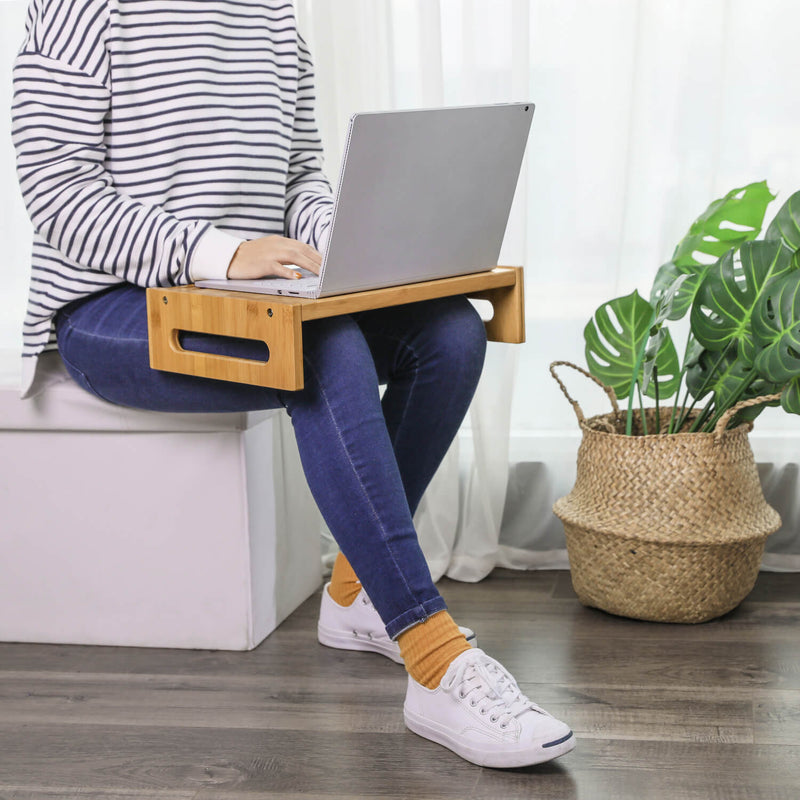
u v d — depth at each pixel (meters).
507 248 1.92
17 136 1.38
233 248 1.33
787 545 1.94
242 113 1.49
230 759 1.29
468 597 1.85
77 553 1.62
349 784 1.22
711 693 1.43
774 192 1.92
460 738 1.26
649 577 1.65
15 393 1.56
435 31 1.86
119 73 1.40
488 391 1.92
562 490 2.00
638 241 1.97
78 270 1.44
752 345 1.60
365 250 1.21
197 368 1.27
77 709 1.43
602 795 1.18
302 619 1.75
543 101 1.93
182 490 1.57
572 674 1.50
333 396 1.25
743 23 1.87
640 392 1.72
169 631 1.63
